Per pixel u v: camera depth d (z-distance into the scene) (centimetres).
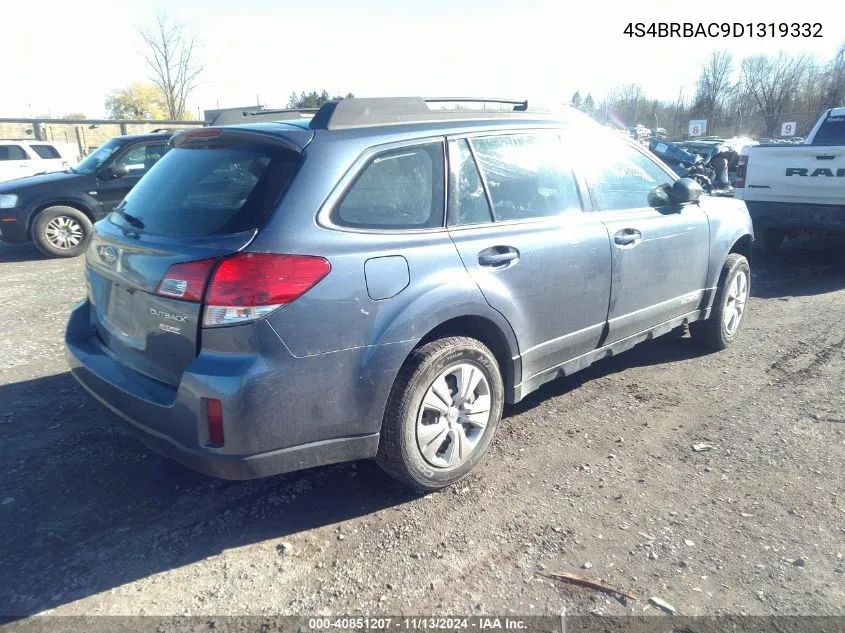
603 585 272
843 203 795
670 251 463
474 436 348
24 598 264
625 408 444
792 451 384
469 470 349
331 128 308
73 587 271
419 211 323
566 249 381
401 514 322
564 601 264
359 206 301
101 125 2516
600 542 300
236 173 302
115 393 304
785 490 343
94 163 1036
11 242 988
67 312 671
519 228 362
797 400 454
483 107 403
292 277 271
